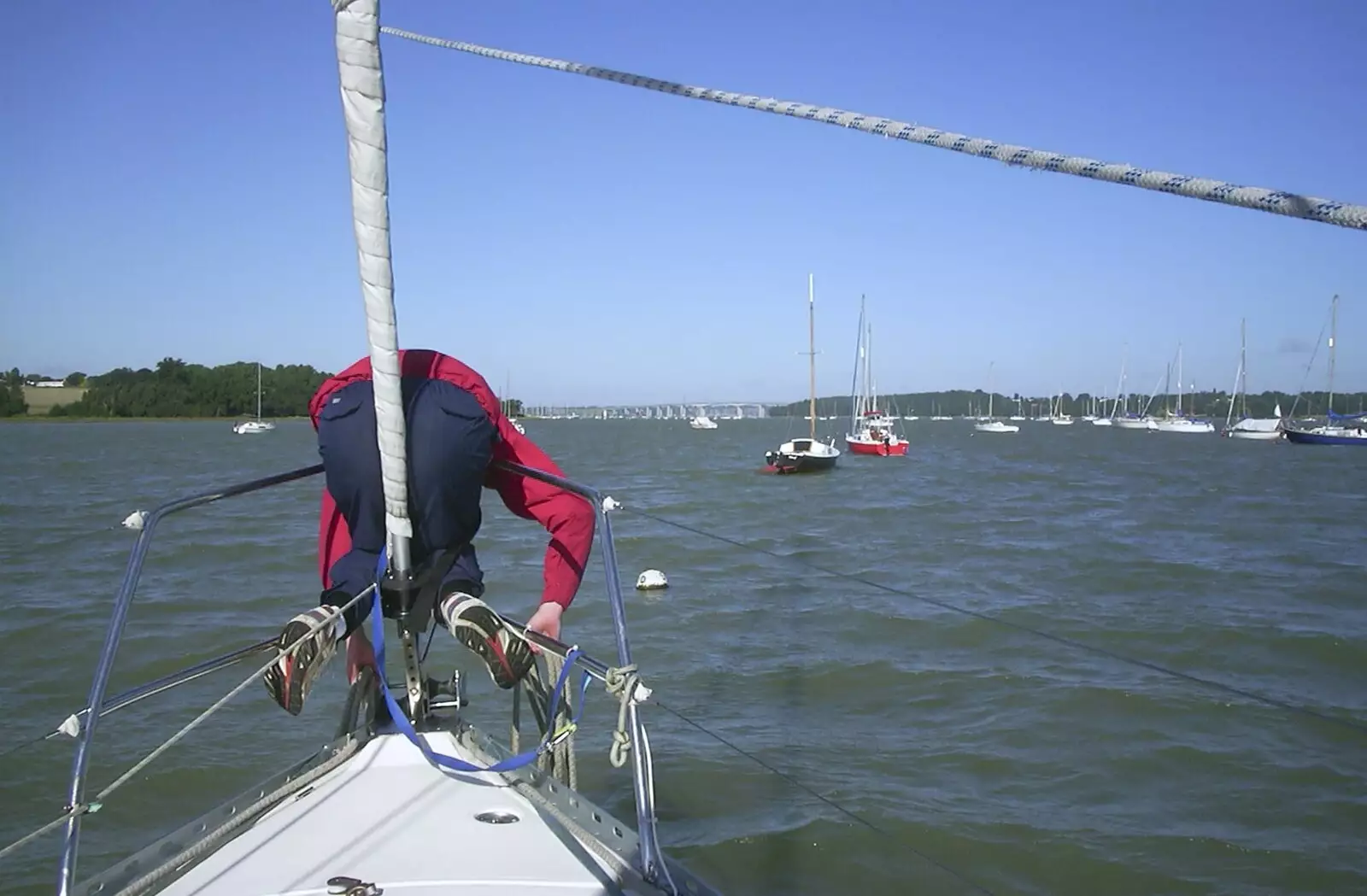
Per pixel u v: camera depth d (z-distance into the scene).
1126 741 7.84
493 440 3.18
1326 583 14.97
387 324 2.79
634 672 2.68
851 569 15.99
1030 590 14.18
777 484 35.50
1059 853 6.11
